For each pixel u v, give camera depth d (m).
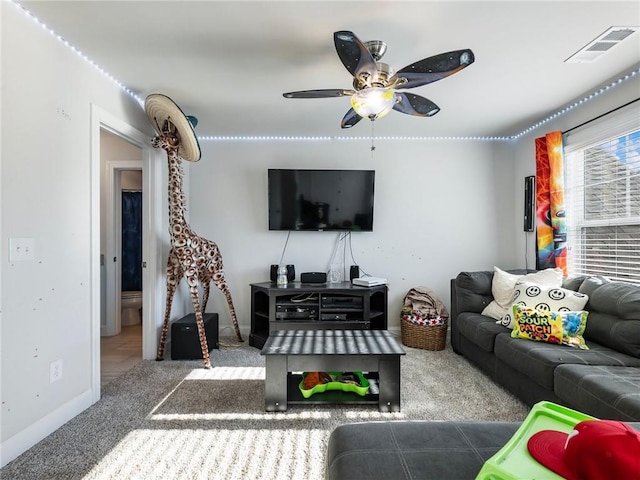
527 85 2.67
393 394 2.13
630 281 2.61
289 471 1.58
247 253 3.97
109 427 1.95
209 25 1.92
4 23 1.64
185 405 2.21
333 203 3.85
